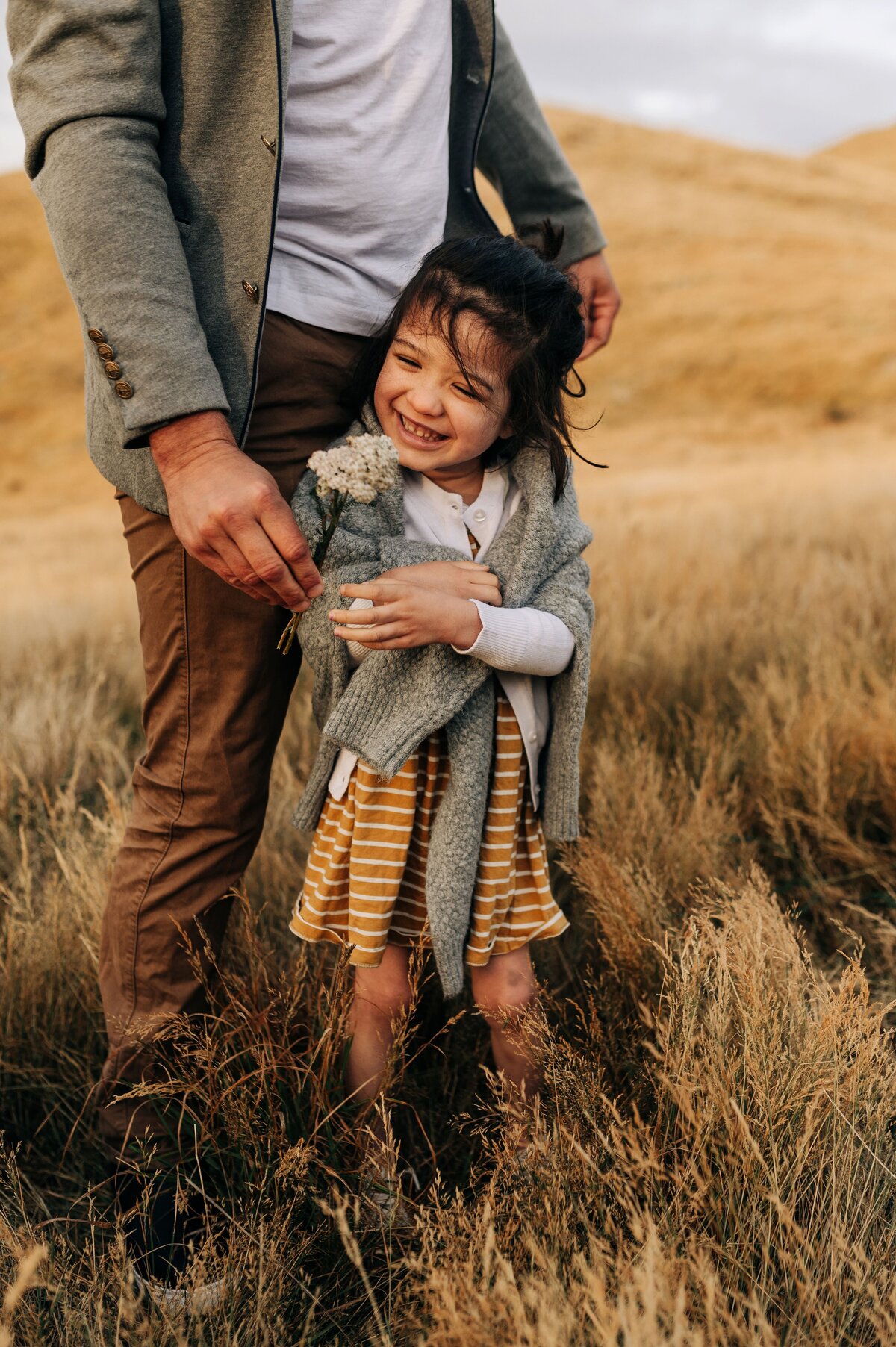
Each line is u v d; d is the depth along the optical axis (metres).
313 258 1.65
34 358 41.47
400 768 1.68
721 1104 1.49
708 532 6.70
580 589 1.77
